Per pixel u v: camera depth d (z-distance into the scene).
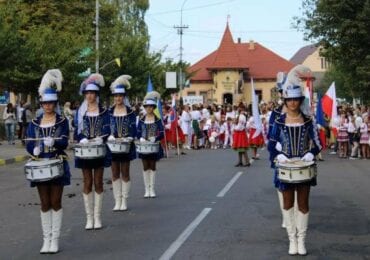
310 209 12.04
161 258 8.04
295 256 8.20
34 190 15.03
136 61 45.06
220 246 8.73
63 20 41.59
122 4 65.56
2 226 10.49
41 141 8.55
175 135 26.36
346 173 18.75
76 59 29.55
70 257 8.22
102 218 11.07
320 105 20.91
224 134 31.78
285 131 8.27
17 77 27.77
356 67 27.53
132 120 11.98
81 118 10.20
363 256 8.23
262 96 75.56
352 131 24.84
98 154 9.82
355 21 25.48
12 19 26.78
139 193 14.16
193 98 47.00
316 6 27.47
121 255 8.26
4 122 32.06
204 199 13.06
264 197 13.29
